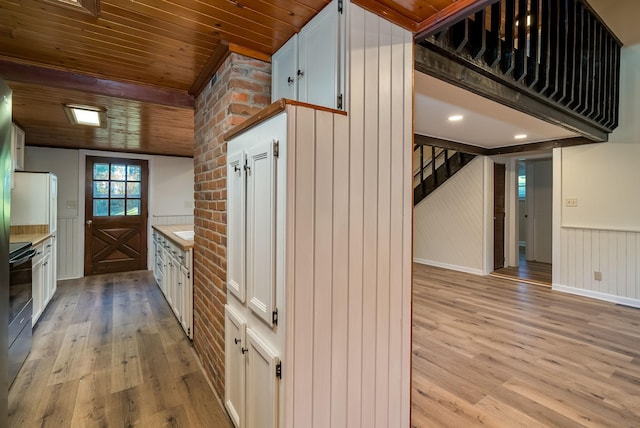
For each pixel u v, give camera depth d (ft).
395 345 4.77
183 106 8.73
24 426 5.63
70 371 7.43
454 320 10.55
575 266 13.64
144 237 18.02
